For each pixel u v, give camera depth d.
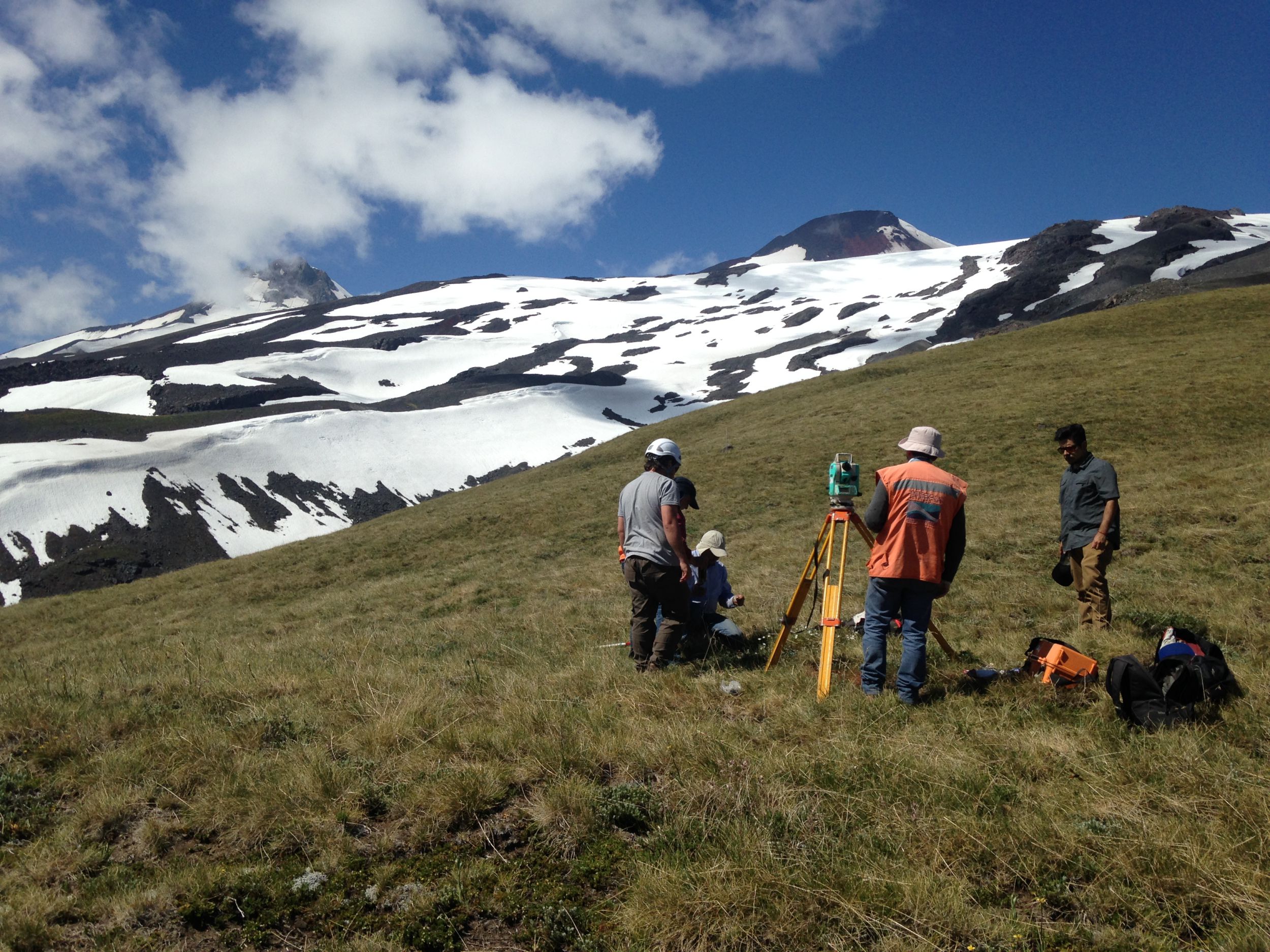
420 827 4.32
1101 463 8.34
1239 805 4.01
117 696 7.04
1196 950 3.13
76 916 3.69
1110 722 5.34
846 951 3.22
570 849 4.12
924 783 4.50
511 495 37.06
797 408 47.78
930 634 8.41
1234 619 8.11
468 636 10.76
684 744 5.14
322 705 6.62
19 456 146.75
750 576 14.12
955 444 28.73
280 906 3.75
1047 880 3.61
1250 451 21.64
